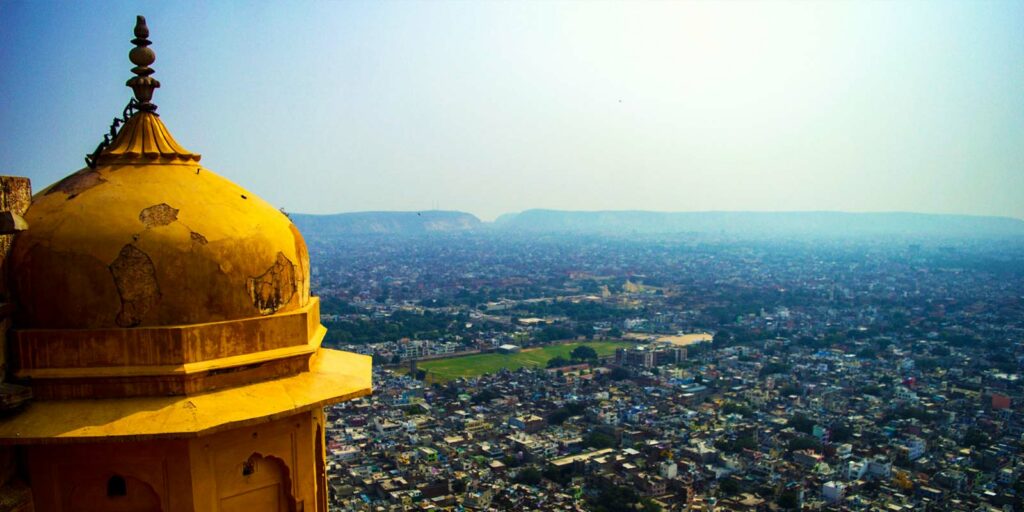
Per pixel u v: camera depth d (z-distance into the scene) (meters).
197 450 10.65
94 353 10.34
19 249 10.48
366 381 12.31
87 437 9.73
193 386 10.65
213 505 10.91
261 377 11.46
